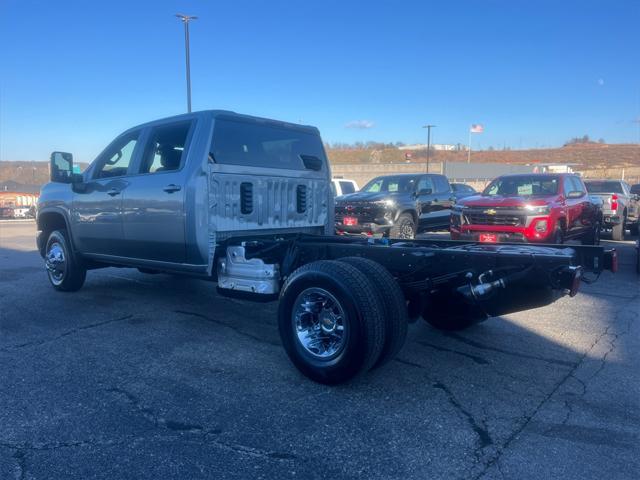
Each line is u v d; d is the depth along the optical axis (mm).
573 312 6816
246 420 3762
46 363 4863
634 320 6422
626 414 3889
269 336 5707
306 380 4496
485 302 4613
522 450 3381
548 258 4094
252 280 5359
